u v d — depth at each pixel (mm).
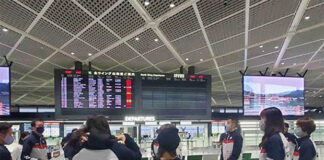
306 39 5410
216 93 13734
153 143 4629
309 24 4605
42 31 4770
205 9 3941
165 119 7062
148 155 6785
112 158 2059
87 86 6645
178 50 6051
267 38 5309
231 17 4238
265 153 2459
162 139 1693
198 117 7234
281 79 7895
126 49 5918
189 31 4812
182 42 5445
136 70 8188
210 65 7645
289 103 7801
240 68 8125
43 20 4285
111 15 4117
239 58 6891
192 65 7641
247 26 4625
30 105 17859
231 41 5453
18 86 11125
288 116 7719
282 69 8320
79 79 6617
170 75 7211
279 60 7207
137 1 3676
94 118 2115
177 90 7207
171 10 3953
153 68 7953
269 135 2416
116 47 5766
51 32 4820
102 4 3756
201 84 7367
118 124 7566
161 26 4566
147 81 7055
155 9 3924
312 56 6824
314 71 8672
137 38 5160
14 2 3693
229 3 3770
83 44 5527
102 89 6738
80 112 6562
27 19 4230
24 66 7602
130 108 6867
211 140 7715
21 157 4301
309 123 3113
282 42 5590
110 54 6324
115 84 6836
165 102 7098
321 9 4016
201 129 8086
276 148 2307
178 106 7160
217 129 8031
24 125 8070
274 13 4125
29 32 4816
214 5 3824
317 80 10258
